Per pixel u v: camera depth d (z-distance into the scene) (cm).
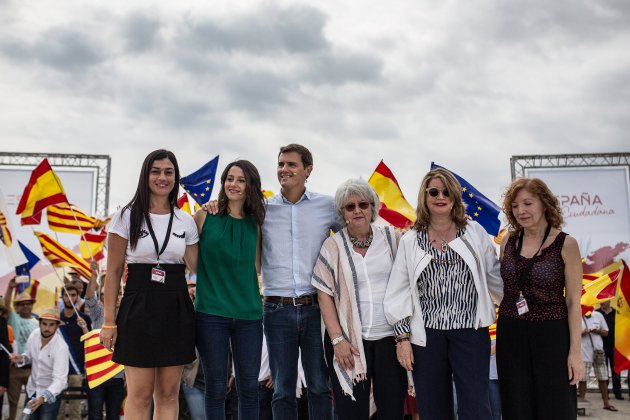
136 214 418
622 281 786
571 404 401
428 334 420
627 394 1381
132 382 411
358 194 450
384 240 459
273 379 468
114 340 417
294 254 475
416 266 426
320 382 467
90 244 1059
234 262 442
